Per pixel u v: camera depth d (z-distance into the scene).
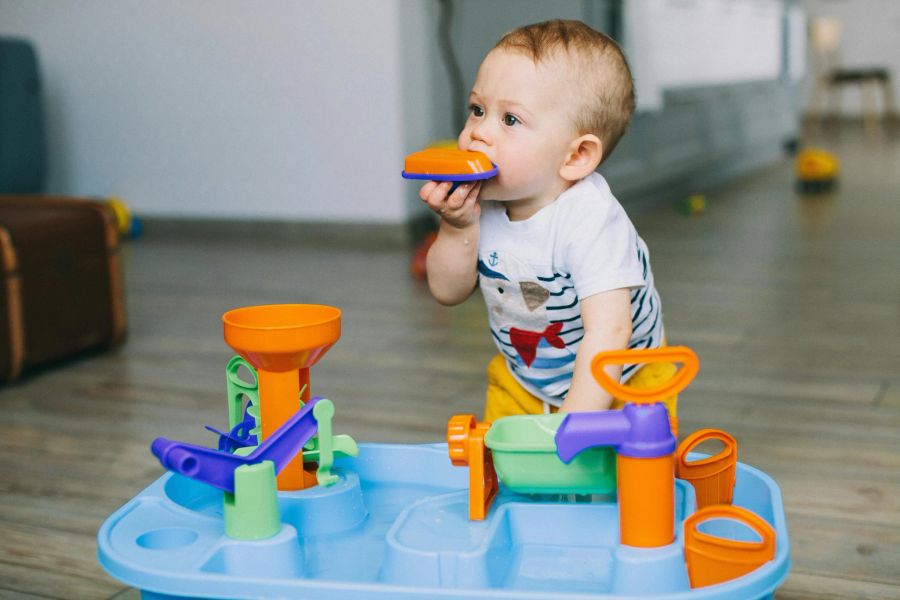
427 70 3.25
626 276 0.85
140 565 0.69
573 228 0.86
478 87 0.88
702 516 0.69
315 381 1.79
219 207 3.40
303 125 3.23
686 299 2.41
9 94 3.20
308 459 0.85
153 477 1.38
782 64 5.70
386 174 3.16
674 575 0.68
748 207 3.93
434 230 3.34
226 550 0.72
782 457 1.41
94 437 1.54
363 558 0.78
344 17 3.11
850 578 1.06
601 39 0.89
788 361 1.88
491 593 0.62
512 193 0.88
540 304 0.91
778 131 5.67
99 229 1.96
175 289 2.58
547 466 0.73
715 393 1.70
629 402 0.70
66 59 3.48
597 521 0.76
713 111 4.61
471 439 0.75
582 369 0.83
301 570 0.74
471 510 0.76
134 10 3.36
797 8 5.90
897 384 1.73
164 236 3.41
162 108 3.40
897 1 7.95
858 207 3.83
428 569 0.70
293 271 2.78
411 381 1.79
